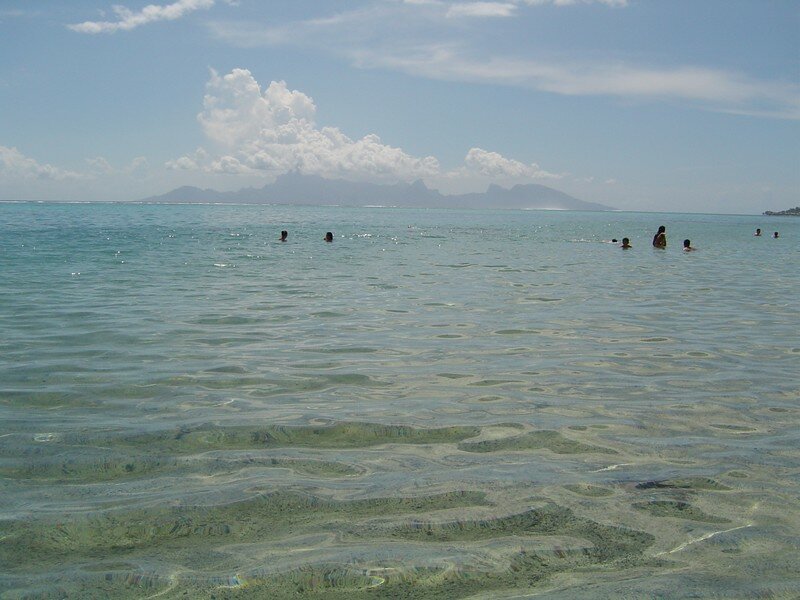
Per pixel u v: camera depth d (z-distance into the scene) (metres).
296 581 3.81
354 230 57.75
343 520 4.58
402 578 3.85
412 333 11.78
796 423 6.91
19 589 3.70
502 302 15.69
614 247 39.06
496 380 8.60
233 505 4.80
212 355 9.86
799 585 3.79
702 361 9.83
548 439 6.33
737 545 4.27
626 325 12.88
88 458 5.70
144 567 3.95
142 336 11.21
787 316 14.23
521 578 3.86
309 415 7.02
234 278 20.14
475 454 5.92
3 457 5.70
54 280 18.91
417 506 4.81
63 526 4.46
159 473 5.40
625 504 4.87
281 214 117.88
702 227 85.75
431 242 42.00
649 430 6.63
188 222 67.56
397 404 7.47
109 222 63.53
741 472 5.52
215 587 3.75
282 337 11.30
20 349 10.06
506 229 67.50
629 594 3.69
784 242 49.75
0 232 43.31
